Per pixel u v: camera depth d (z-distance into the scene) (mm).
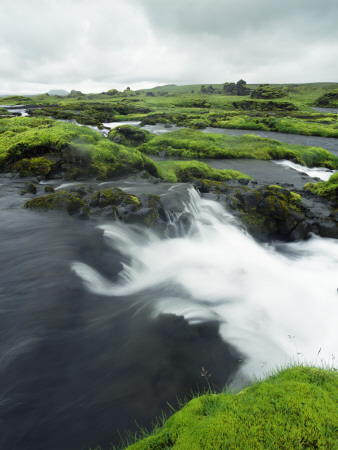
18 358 5859
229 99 176875
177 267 11984
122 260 11031
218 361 6371
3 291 7977
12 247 10344
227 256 13633
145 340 6703
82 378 5488
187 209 16172
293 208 18469
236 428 3012
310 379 3801
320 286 12094
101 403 4941
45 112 72625
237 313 8875
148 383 5438
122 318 7516
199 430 3061
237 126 71125
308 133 62656
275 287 11219
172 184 20031
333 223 17328
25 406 4852
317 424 2986
